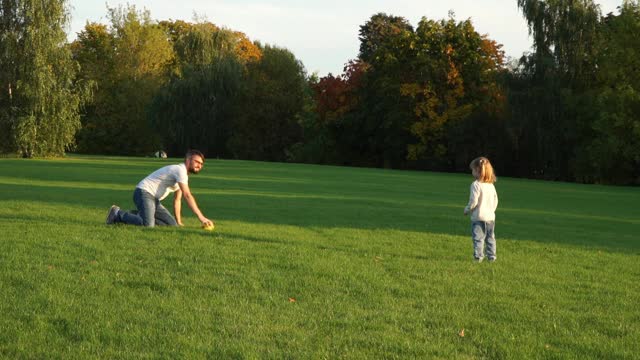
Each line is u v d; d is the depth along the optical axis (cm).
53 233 1091
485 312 673
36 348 513
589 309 706
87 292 686
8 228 1138
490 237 1022
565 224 1719
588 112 5212
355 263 920
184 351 512
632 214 2128
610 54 5188
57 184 2472
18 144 4916
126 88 8044
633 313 692
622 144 4925
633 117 4941
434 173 5153
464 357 525
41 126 4988
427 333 590
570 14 5419
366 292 737
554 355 533
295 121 7931
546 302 729
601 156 5003
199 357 500
